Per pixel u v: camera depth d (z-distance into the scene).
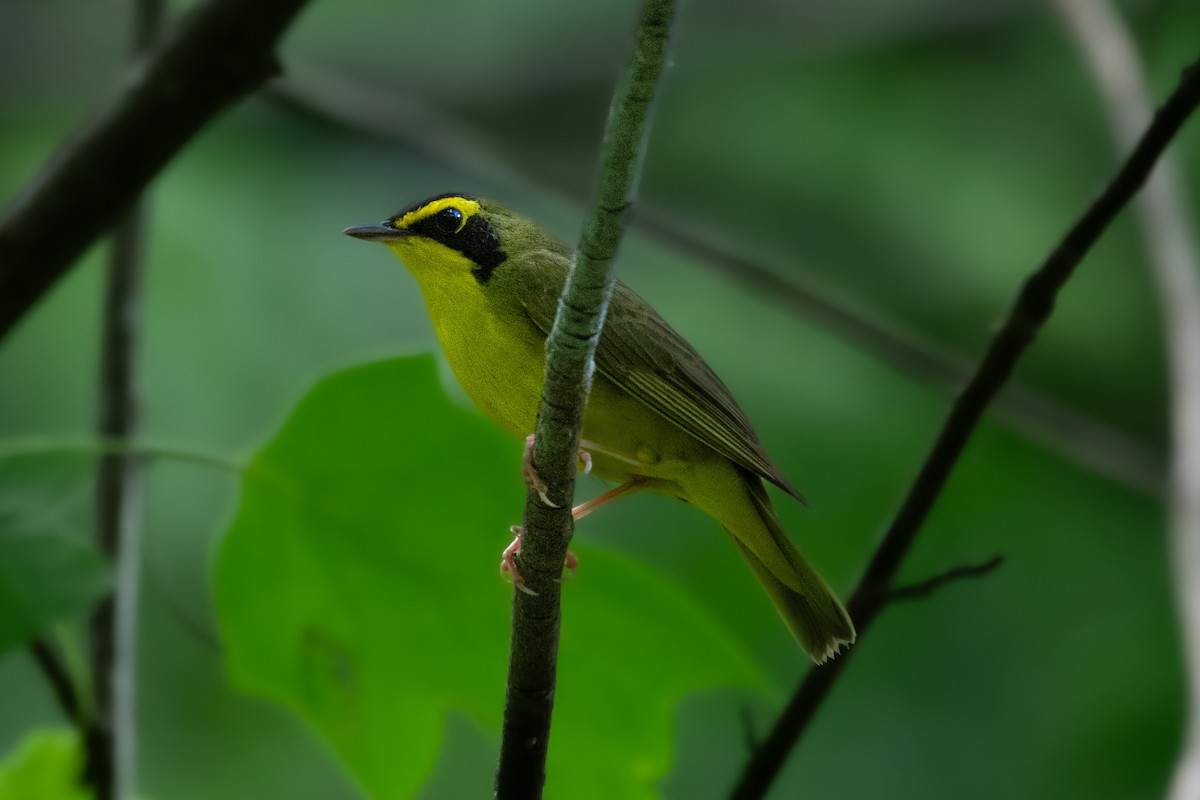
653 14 4.63
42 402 11.05
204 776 11.47
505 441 7.46
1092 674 11.28
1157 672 11.17
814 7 13.46
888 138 12.91
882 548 7.14
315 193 12.02
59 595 6.30
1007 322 6.75
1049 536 11.76
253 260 11.56
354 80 14.35
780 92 13.33
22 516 6.38
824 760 11.16
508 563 7.29
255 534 7.72
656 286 11.88
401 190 12.19
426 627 7.91
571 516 5.81
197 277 11.32
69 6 13.60
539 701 6.08
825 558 11.29
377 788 8.16
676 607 7.57
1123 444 10.03
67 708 7.63
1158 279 9.10
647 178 13.16
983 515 11.84
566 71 14.45
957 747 11.17
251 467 7.45
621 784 8.07
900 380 11.61
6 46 13.42
